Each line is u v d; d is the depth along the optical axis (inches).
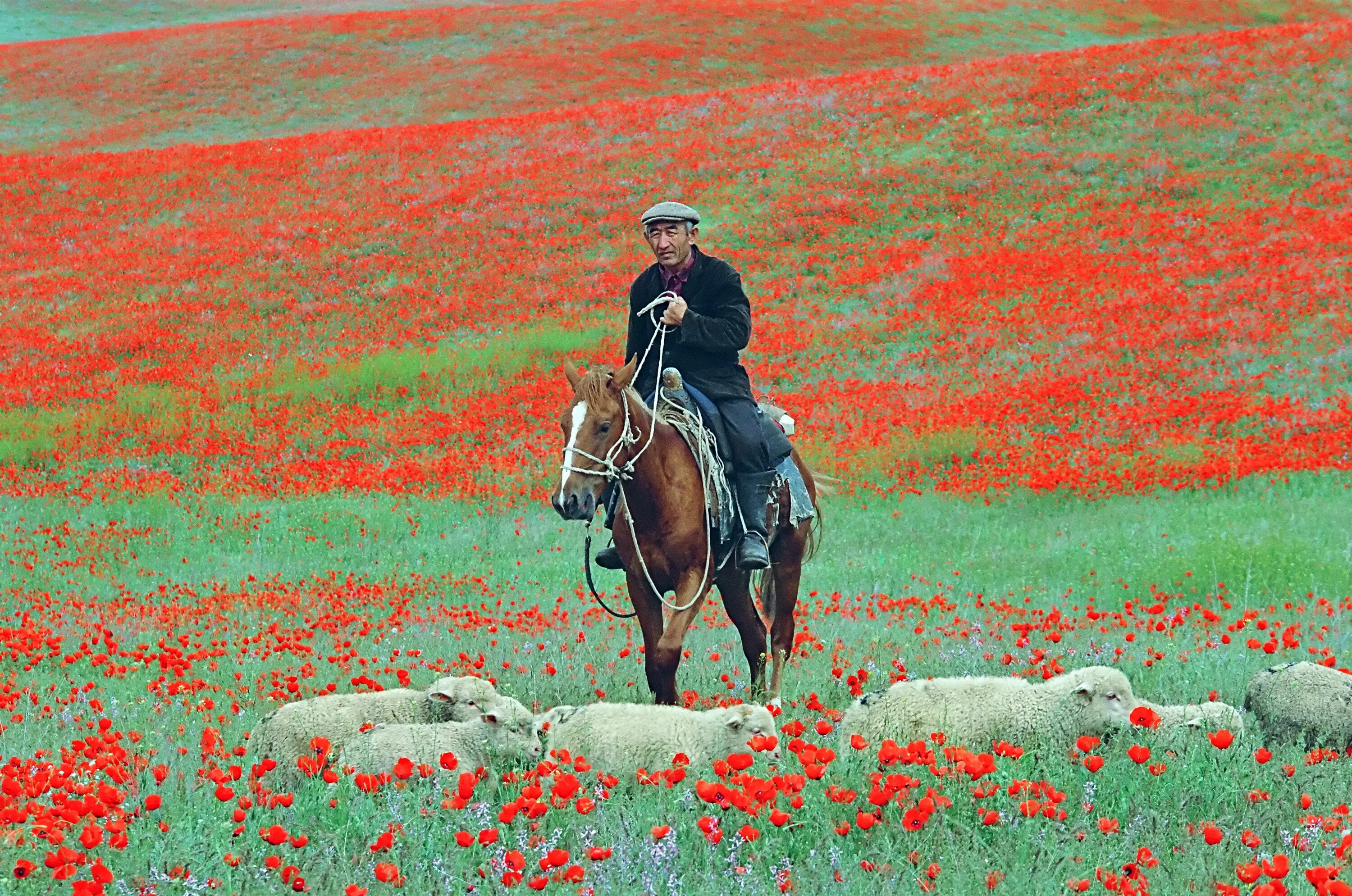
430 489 886.4
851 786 231.5
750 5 3213.6
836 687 352.8
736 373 357.7
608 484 323.6
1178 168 1549.0
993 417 922.7
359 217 1710.1
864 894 183.6
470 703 267.1
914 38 3019.2
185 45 3166.8
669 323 344.2
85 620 532.7
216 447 1018.1
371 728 256.1
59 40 3348.9
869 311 1266.0
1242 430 857.5
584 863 204.5
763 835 208.8
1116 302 1169.4
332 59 2989.7
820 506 770.2
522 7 3329.2
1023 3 3329.2
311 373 1195.3
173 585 616.7
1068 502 743.7
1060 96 1834.4
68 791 227.0
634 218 1609.3
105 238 1711.4
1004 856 196.1
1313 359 976.9
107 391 1183.6
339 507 833.5
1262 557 519.8
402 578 641.0
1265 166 1507.1
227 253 1598.2
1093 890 187.9
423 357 1218.0
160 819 220.5
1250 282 1160.2
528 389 1115.9
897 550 656.4
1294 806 219.1
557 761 242.8
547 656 421.4
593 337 1255.5
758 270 1429.6
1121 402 941.8
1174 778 227.6
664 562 327.6
